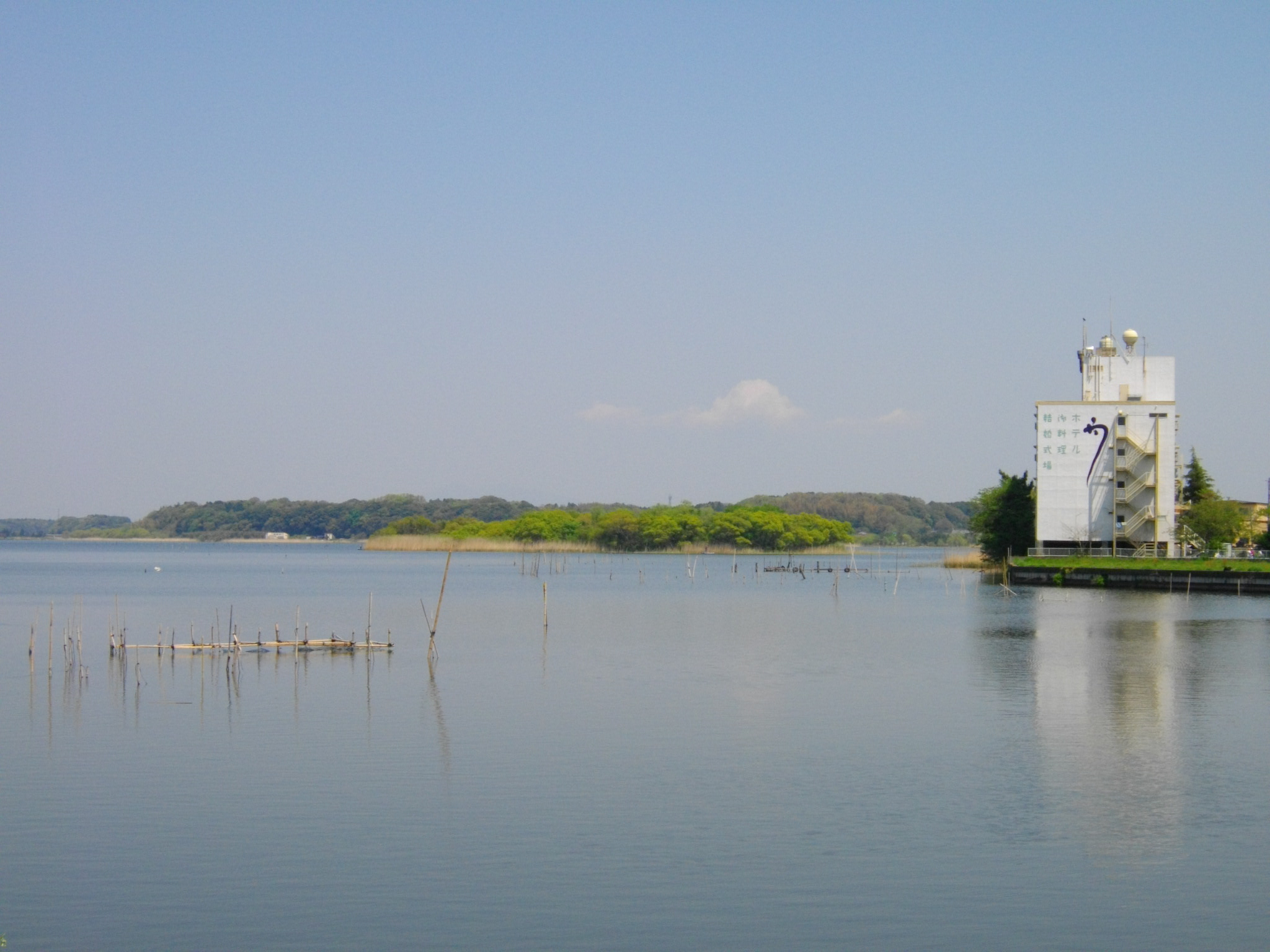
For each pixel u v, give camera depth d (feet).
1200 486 600.80
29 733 155.22
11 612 375.66
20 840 104.53
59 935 83.92
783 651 256.52
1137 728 158.61
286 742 148.25
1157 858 100.27
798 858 100.07
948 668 224.33
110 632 260.21
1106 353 517.55
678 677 210.38
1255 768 133.59
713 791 121.80
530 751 142.41
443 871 96.43
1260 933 84.43
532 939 82.94
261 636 290.76
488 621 342.03
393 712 170.81
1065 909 88.79
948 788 123.54
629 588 541.34
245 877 94.99
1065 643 270.87
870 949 81.46
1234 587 434.30
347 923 85.71
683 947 81.61
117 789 122.83
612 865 98.07
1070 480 507.30
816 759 138.10
